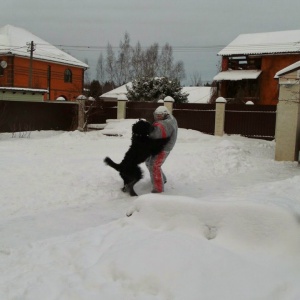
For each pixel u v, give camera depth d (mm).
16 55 35688
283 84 12094
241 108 20156
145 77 30000
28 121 20719
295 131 12016
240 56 32469
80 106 22562
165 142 7176
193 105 21109
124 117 22625
